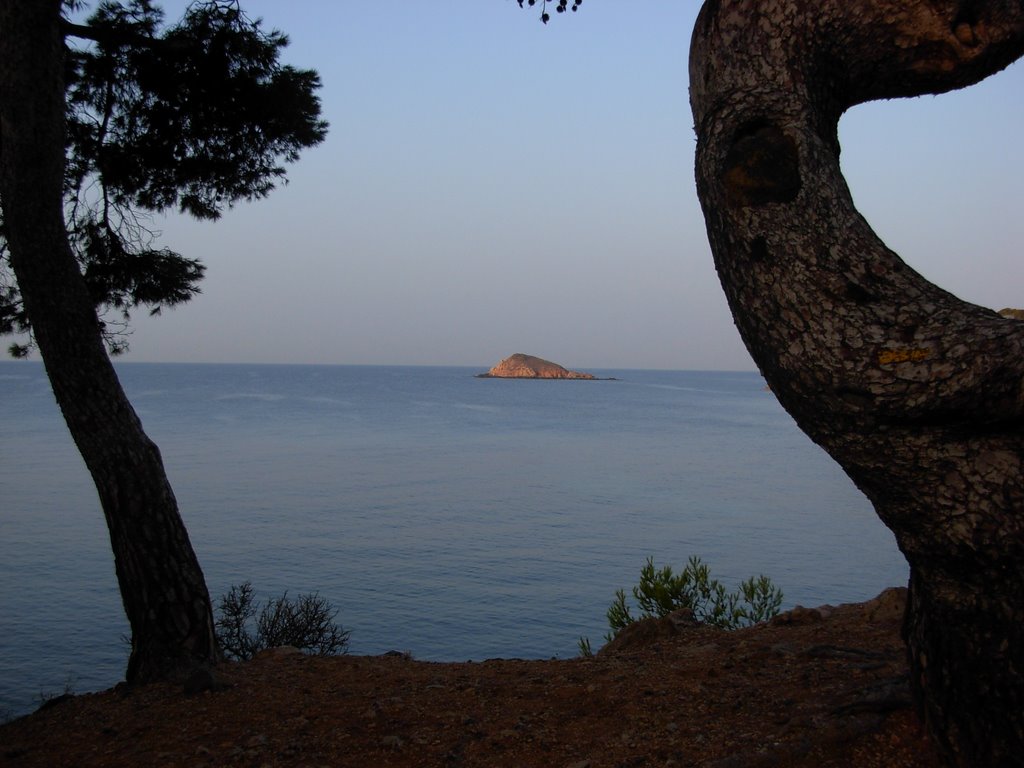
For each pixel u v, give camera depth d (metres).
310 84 7.78
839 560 34.41
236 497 53.72
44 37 5.64
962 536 2.68
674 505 53.03
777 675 4.98
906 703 3.87
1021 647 2.71
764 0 3.07
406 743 4.49
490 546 38.00
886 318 2.69
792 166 2.91
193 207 8.20
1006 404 2.53
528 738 4.38
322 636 12.09
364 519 45.75
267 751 4.55
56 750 4.94
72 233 7.84
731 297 3.00
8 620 23.73
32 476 60.41
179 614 6.30
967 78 3.09
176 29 7.23
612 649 7.11
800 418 2.88
